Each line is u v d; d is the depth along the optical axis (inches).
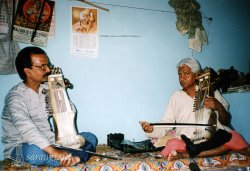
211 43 141.0
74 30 121.4
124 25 128.2
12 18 112.2
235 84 134.3
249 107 137.4
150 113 130.3
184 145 99.2
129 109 127.9
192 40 135.0
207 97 109.7
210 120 107.2
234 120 136.3
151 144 112.7
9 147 93.6
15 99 92.0
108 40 125.9
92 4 123.8
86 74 123.0
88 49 123.1
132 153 103.5
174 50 134.6
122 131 126.7
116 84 126.6
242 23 146.8
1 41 109.2
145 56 130.6
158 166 93.7
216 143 100.2
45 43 117.3
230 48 143.9
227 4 144.6
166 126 110.9
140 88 129.5
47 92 100.8
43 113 99.7
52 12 118.5
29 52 98.0
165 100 132.5
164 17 133.6
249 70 146.3
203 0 141.0
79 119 121.9
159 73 132.2
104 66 125.2
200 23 136.9
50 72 102.4
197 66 115.8
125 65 127.9
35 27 115.3
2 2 110.4
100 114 124.5
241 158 100.7
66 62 120.5
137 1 130.3
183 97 117.0
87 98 123.0
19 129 86.7
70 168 86.7
